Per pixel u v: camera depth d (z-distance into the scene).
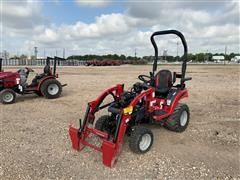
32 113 7.24
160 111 5.04
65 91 11.36
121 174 3.75
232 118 6.70
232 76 20.08
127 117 4.12
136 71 26.41
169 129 5.62
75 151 4.51
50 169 3.86
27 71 9.40
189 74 22.50
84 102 8.83
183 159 4.26
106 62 47.28
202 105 8.31
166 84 5.31
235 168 3.97
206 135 5.39
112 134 4.45
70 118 6.66
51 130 5.63
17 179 3.57
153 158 4.29
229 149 4.68
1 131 5.54
